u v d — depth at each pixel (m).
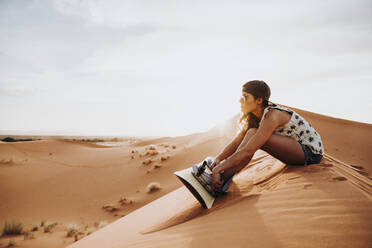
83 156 34.78
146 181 21.94
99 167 27.69
